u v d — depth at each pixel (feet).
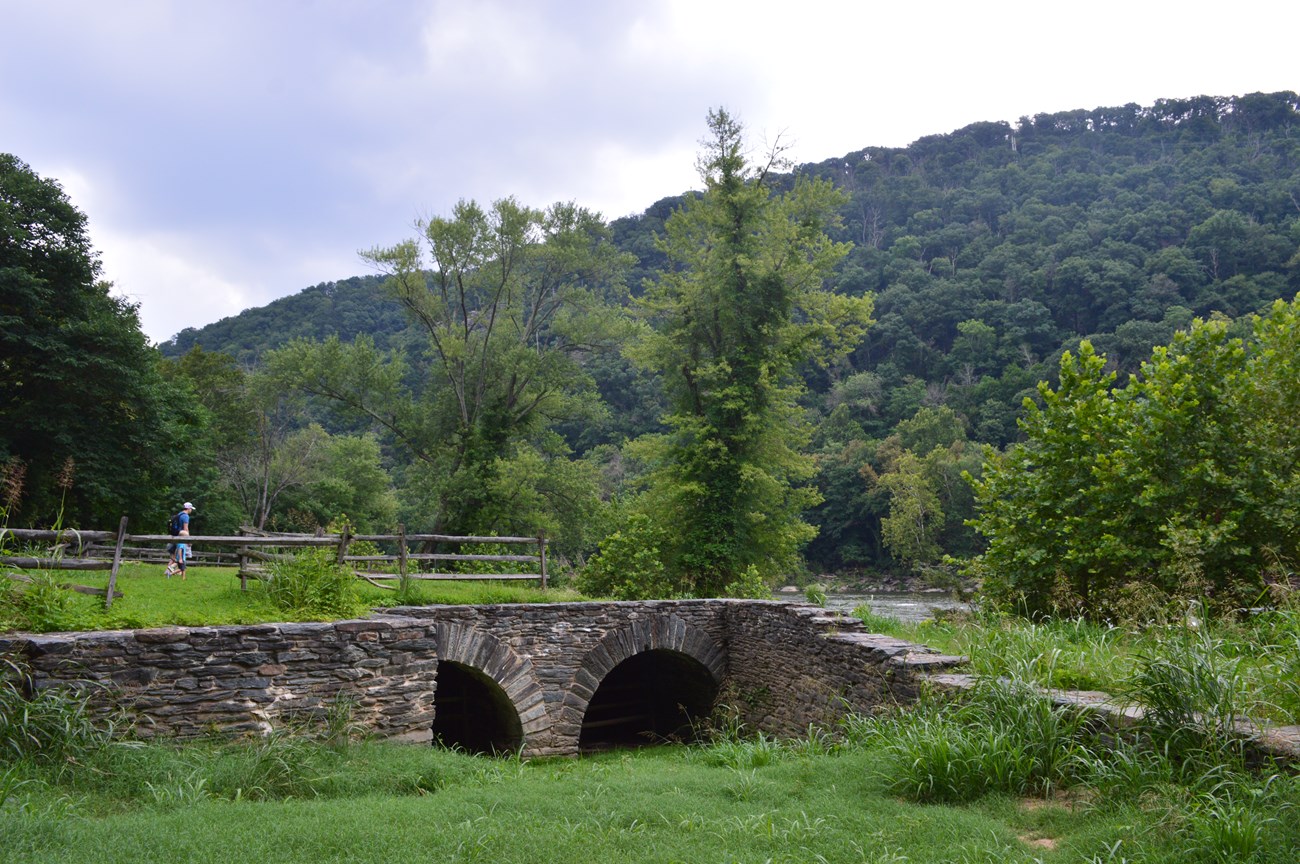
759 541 90.48
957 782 20.34
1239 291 254.68
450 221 105.60
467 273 110.83
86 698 26.35
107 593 33.94
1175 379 38.52
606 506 103.40
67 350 75.87
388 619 36.14
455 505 106.42
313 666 32.89
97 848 16.66
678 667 53.88
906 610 102.89
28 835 16.97
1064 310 277.85
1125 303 264.52
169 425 87.04
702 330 92.53
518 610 43.19
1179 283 269.03
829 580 200.44
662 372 97.50
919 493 182.60
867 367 287.89
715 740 44.09
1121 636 29.68
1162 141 460.96
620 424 234.58
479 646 41.73
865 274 330.95
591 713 57.41
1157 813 16.63
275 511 146.61
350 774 26.53
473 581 53.06
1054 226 331.98
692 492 87.20
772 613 44.52
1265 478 34.58
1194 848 14.87
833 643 37.32
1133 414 40.55
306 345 110.01
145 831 18.07
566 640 44.57
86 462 77.61
